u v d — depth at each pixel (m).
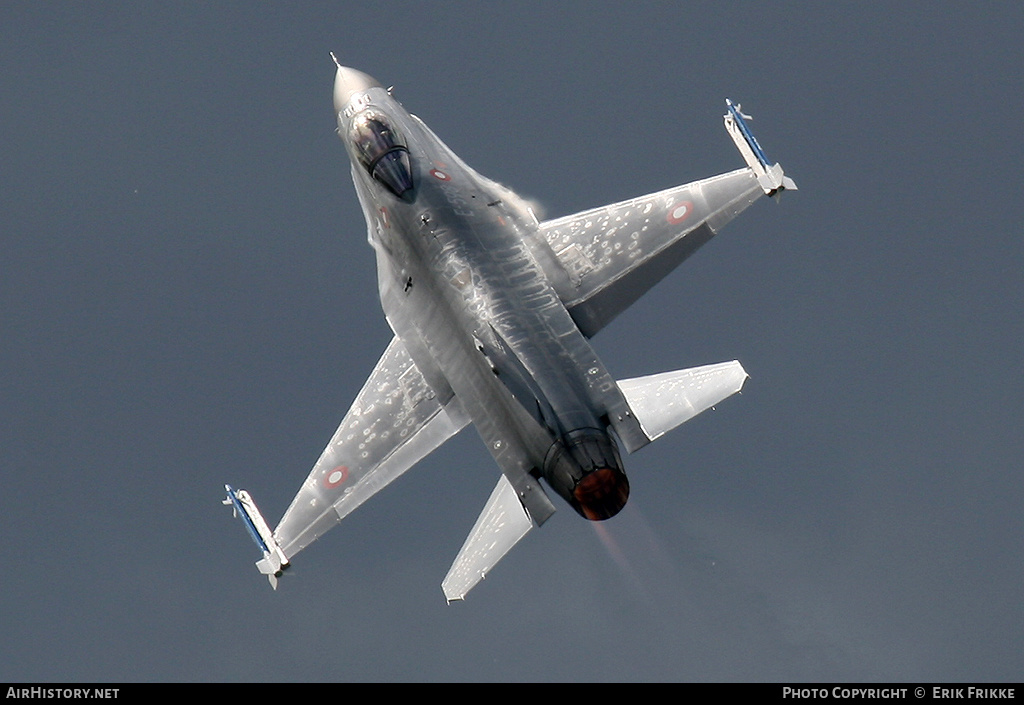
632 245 137.00
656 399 125.56
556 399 123.75
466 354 131.25
